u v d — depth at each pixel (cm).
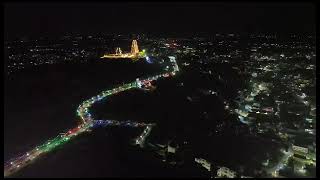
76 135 7462
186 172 6009
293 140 6800
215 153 6462
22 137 7350
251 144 6744
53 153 6744
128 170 6197
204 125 7706
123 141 7175
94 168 6291
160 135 7319
